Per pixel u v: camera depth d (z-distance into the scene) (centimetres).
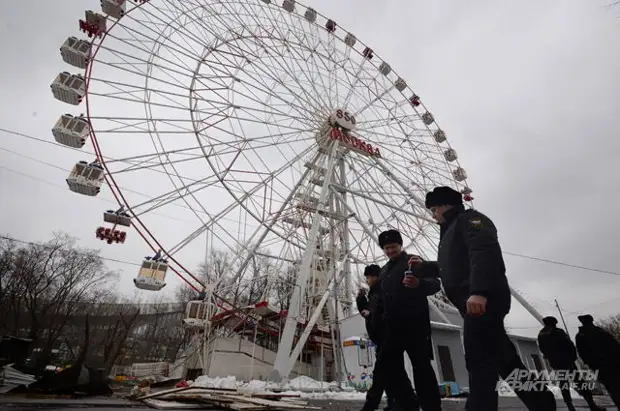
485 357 240
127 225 1845
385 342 361
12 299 2928
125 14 1948
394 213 2433
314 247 1922
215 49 2142
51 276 4109
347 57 2806
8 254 3894
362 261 2350
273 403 652
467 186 2808
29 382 702
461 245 286
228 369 1881
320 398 1053
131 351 4209
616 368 493
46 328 2388
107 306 4716
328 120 2467
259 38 2355
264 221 2214
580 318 548
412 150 2762
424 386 334
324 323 2181
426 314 351
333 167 2333
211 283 2066
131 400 705
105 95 1866
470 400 236
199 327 1981
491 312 240
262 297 2400
